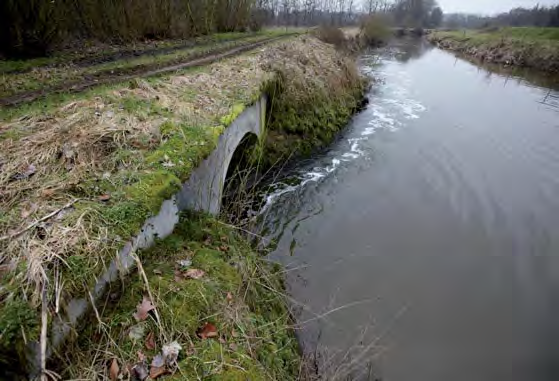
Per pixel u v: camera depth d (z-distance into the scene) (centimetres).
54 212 315
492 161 1106
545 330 560
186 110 594
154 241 382
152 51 1208
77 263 275
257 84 857
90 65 896
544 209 866
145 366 268
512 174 1028
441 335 539
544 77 2338
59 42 1027
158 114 561
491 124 1427
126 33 1331
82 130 448
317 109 1219
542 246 742
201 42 1588
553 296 622
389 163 1077
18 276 251
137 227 337
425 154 1142
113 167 408
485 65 2875
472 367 496
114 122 491
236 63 1043
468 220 814
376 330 535
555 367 505
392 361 492
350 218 804
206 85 779
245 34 2223
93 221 317
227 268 401
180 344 290
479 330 552
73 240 290
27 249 273
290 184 934
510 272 671
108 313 295
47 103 570
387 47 3662
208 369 278
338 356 480
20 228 295
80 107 532
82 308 275
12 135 438
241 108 683
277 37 2066
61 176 376
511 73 2481
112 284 309
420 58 3128
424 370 487
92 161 406
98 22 1207
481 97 1822
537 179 1005
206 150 491
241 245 513
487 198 904
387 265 668
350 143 1218
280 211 811
